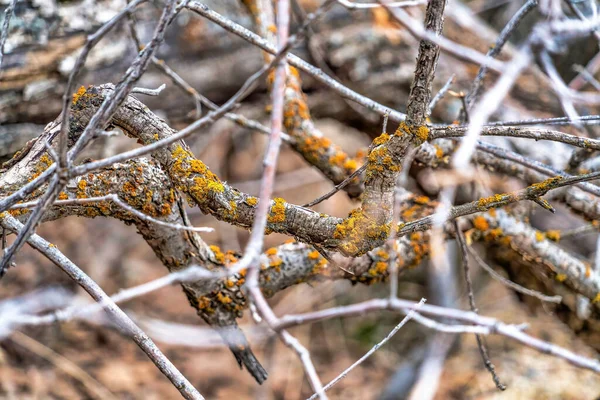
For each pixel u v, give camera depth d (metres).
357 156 1.31
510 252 1.32
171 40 1.44
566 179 0.99
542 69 1.35
